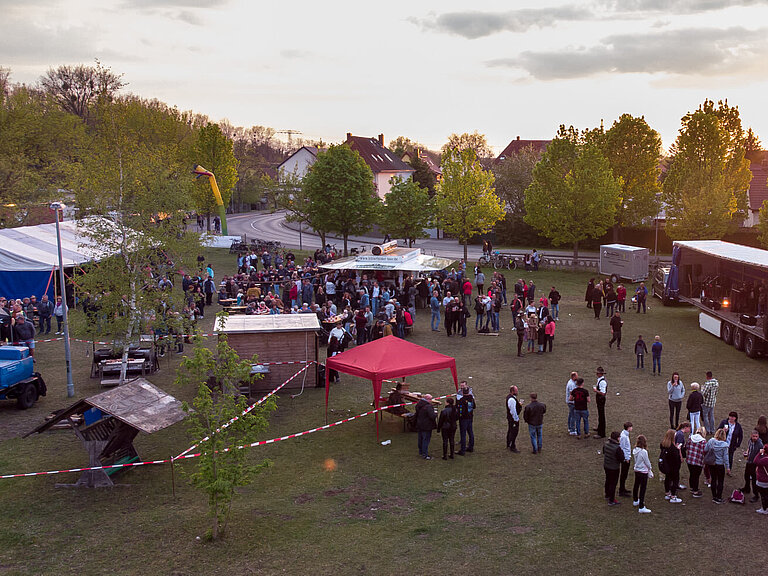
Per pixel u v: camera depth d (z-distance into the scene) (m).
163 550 11.20
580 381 16.97
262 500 13.46
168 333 23.05
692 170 47.91
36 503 13.23
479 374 23.12
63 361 24.78
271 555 11.05
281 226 84.88
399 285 36.34
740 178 49.53
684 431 14.12
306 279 33.25
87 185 21.45
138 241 21.02
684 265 34.22
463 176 50.66
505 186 70.12
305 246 65.88
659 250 63.06
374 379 17.16
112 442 14.20
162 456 15.96
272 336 21.59
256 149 177.00
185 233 22.34
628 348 26.66
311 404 20.22
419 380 22.50
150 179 21.78
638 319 32.53
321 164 53.00
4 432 17.39
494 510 12.92
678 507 13.02
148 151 23.59
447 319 28.95
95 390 21.16
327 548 11.32
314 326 21.78
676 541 11.53
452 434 15.71
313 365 21.86
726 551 11.14
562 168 51.56
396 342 18.98
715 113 50.59
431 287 31.53
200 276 35.31
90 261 21.59
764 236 45.59
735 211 51.53
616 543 11.48
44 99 71.25
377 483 14.38
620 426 17.75
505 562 10.83
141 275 21.06
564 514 12.71
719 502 13.17
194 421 11.66
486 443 16.81
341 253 54.06
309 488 14.10
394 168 91.75
